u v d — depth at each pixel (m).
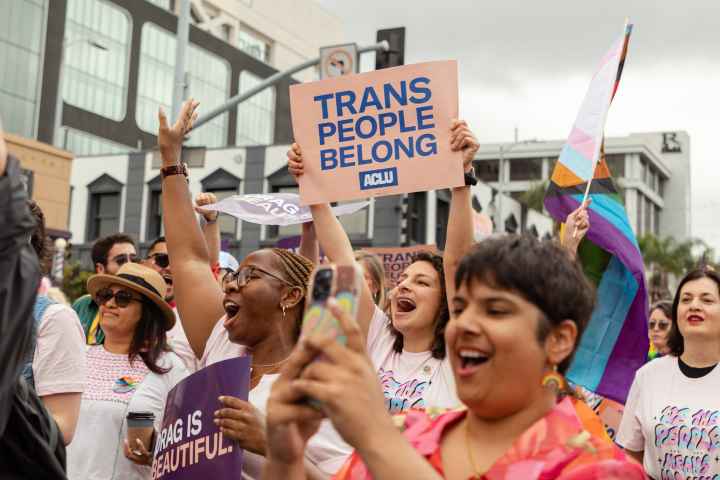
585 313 2.07
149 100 57.19
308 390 1.74
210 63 61.28
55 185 26.59
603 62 5.34
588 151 5.37
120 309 4.59
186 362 5.09
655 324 7.87
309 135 3.99
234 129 62.91
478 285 2.01
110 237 6.48
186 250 4.16
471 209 3.87
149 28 56.84
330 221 3.95
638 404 4.76
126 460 4.32
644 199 96.81
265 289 3.76
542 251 2.03
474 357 2.01
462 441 2.16
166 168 4.17
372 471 1.72
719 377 4.54
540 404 2.05
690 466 4.43
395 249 10.20
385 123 3.91
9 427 2.68
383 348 4.24
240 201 5.50
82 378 3.73
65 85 50.78
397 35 12.53
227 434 3.18
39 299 3.77
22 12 44.34
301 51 75.88
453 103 3.84
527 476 1.95
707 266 4.78
